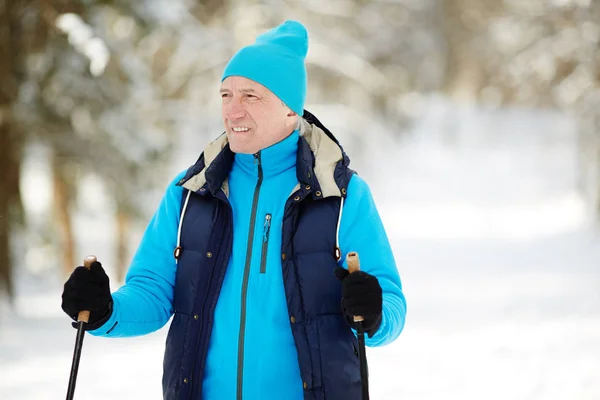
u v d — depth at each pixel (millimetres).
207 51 31656
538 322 15984
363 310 3531
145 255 4148
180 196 4180
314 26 39062
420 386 11062
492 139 66688
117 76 19875
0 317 17766
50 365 12922
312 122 4285
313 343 3787
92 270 3689
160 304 4062
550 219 38938
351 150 40500
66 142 19391
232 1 32562
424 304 19094
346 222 3943
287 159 4074
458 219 40656
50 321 17734
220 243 3971
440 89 78875
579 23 33000
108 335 3871
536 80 36406
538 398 10250
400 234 36062
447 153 61906
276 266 3910
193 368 3885
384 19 51844
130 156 19984
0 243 18859
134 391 11016
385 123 43812
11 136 18688
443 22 72250
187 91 32031
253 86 3961
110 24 19672
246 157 4098
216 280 3934
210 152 4145
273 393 3824
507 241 32812
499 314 17250
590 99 32969
